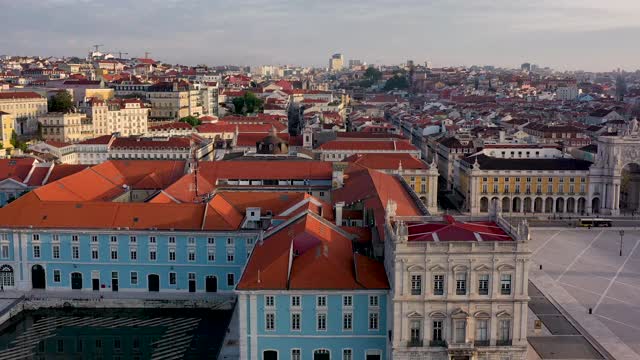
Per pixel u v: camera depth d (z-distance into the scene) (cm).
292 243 13700
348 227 15462
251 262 14012
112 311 16862
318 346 12912
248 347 12925
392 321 12338
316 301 12775
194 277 17175
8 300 16650
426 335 12188
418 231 13112
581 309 16975
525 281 12056
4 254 17388
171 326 16112
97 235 17100
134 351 14925
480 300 12088
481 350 12150
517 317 12162
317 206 17038
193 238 17025
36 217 17475
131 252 17162
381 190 18100
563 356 14125
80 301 16825
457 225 13038
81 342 15362
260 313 12838
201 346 14988
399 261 12000
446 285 12075
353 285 12788
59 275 17362
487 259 12019
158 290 17275
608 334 15375
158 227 17100
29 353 14888
